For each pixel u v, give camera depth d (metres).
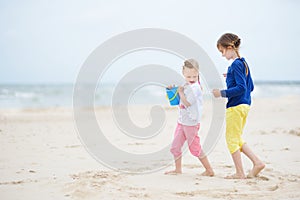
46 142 9.36
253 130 10.62
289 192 4.50
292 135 9.54
